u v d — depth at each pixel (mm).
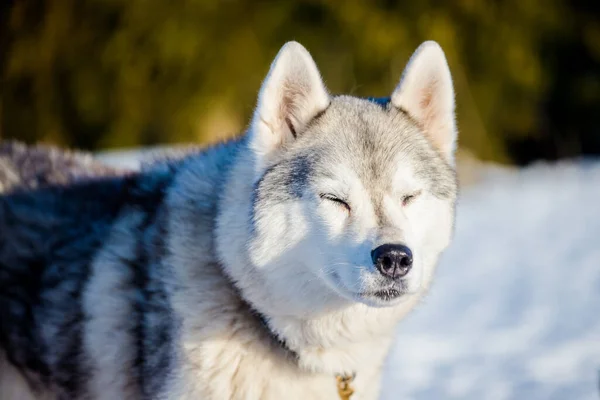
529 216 21750
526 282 15086
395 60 35844
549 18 39188
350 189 6297
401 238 5996
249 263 6328
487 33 37812
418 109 7133
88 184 8055
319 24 36844
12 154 8359
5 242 7562
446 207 6762
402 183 6426
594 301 13578
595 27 40375
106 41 35875
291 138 6719
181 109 36219
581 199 23812
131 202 7480
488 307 13664
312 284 6371
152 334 6680
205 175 7059
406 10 36219
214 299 6512
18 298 7398
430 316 13336
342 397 6777
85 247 7398
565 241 18312
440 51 7023
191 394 6441
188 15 35719
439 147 7148
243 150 6797
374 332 6684
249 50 36344
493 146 37688
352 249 6086
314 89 6785
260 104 6566
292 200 6375
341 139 6582
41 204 7770
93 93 36125
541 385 10008
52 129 36156
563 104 41469
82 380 7125
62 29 35312
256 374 6523
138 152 27750
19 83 36188
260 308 6402
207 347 6441
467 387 10109
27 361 7332
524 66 38062
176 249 6695
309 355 6582
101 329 6984
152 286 6734
